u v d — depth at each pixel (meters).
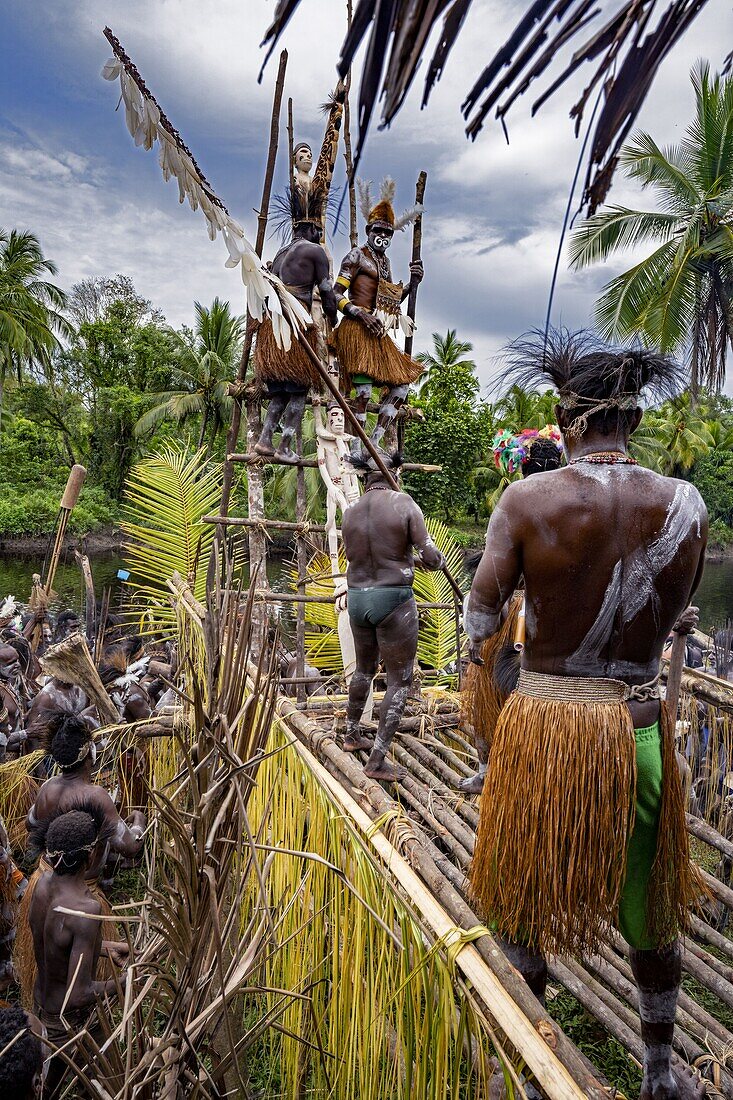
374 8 0.65
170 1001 2.21
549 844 1.62
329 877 2.66
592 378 1.68
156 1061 1.94
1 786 4.57
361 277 4.43
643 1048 2.16
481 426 24.23
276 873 3.26
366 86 0.67
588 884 1.61
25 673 6.66
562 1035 1.46
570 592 1.64
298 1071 2.78
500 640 2.75
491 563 1.74
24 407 37.00
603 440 1.73
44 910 2.65
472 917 1.87
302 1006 2.77
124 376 37.94
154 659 6.34
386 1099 2.11
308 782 2.94
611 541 1.62
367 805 2.60
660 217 17.77
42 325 28.14
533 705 1.70
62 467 36.88
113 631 6.65
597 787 1.61
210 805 1.87
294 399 4.50
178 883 1.85
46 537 31.80
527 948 1.82
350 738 3.38
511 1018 1.48
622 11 0.73
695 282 17.11
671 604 1.65
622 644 1.65
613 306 18.52
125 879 4.57
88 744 3.30
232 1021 2.64
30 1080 1.93
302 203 4.48
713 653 6.87
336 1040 2.48
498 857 1.71
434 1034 1.80
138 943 2.41
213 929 1.92
